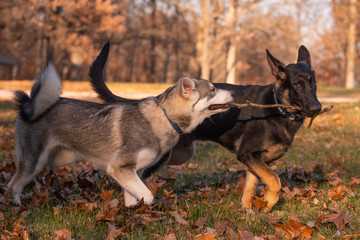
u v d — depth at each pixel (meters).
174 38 45.94
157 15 45.19
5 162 5.93
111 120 4.09
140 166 4.04
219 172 6.16
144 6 44.66
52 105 4.23
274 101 4.37
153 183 4.30
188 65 53.25
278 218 3.92
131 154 3.96
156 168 4.61
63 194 4.65
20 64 53.91
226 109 4.25
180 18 44.00
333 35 45.28
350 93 30.91
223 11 28.91
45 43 46.53
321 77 40.34
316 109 4.00
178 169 6.16
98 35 42.47
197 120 4.21
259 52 38.00
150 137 4.02
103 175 5.69
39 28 35.78
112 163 3.98
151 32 44.34
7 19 37.19
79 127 4.16
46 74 4.15
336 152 7.60
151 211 3.95
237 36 28.77
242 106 4.21
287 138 4.33
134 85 30.61
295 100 4.16
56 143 4.28
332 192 4.79
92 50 37.97
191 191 5.09
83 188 5.04
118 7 35.47
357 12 40.44
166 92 4.16
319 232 3.73
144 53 59.38
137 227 3.73
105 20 33.19
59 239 3.39
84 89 27.02
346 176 5.81
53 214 4.02
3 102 16.12
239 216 4.08
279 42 29.69
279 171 6.11
